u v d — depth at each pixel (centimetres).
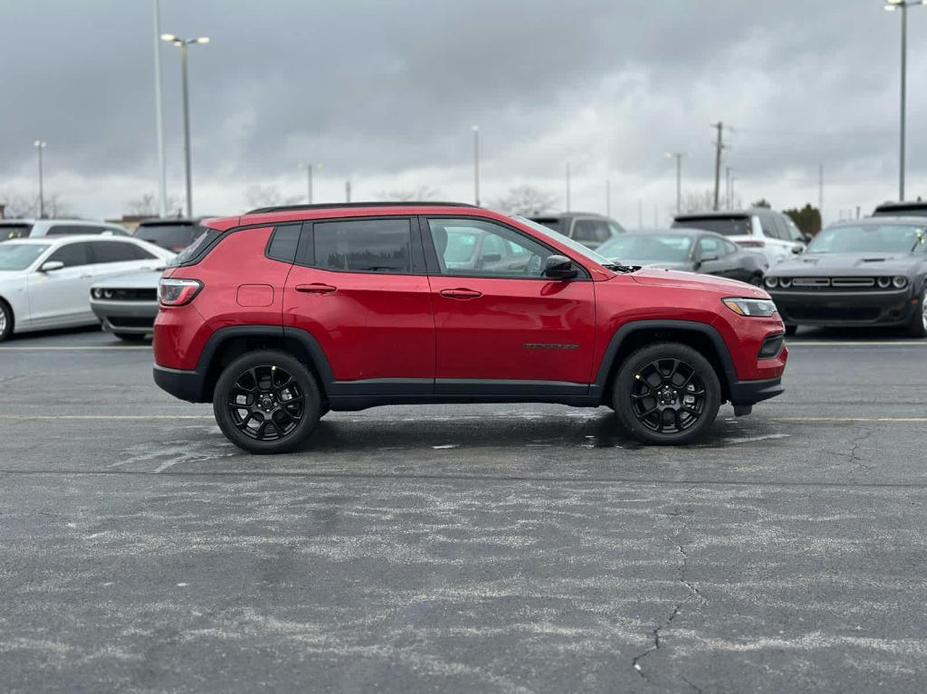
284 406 756
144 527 568
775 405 930
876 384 1045
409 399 751
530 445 775
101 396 1059
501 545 527
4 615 441
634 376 754
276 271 750
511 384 748
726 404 938
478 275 749
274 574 488
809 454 726
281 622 429
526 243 756
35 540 546
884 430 809
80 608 448
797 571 482
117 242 1803
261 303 743
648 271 786
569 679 372
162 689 369
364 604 448
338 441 803
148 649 404
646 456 729
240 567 499
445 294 739
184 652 400
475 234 758
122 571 495
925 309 1441
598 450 753
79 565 505
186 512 598
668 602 446
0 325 1644
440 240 755
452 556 511
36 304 1678
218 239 763
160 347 764
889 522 557
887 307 1391
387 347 743
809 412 893
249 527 566
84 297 1736
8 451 779
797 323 1441
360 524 569
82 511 602
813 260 1464
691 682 369
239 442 755
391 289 741
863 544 521
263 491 646
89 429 871
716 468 689
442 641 407
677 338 772
